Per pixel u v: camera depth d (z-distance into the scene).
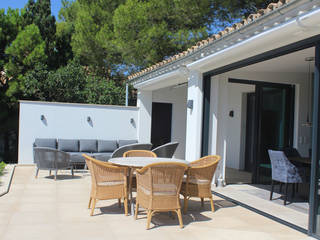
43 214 4.52
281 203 5.45
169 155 7.33
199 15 11.63
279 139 7.58
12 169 8.27
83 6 14.92
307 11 3.42
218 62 5.71
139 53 12.48
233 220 4.49
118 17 12.13
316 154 3.80
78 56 14.41
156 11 11.94
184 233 3.91
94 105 9.79
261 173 7.37
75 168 8.88
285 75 7.46
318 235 3.80
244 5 11.61
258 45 4.50
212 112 6.56
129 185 4.79
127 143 9.68
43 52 12.75
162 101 10.95
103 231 3.90
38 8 14.66
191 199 5.70
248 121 9.66
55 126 9.41
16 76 12.62
